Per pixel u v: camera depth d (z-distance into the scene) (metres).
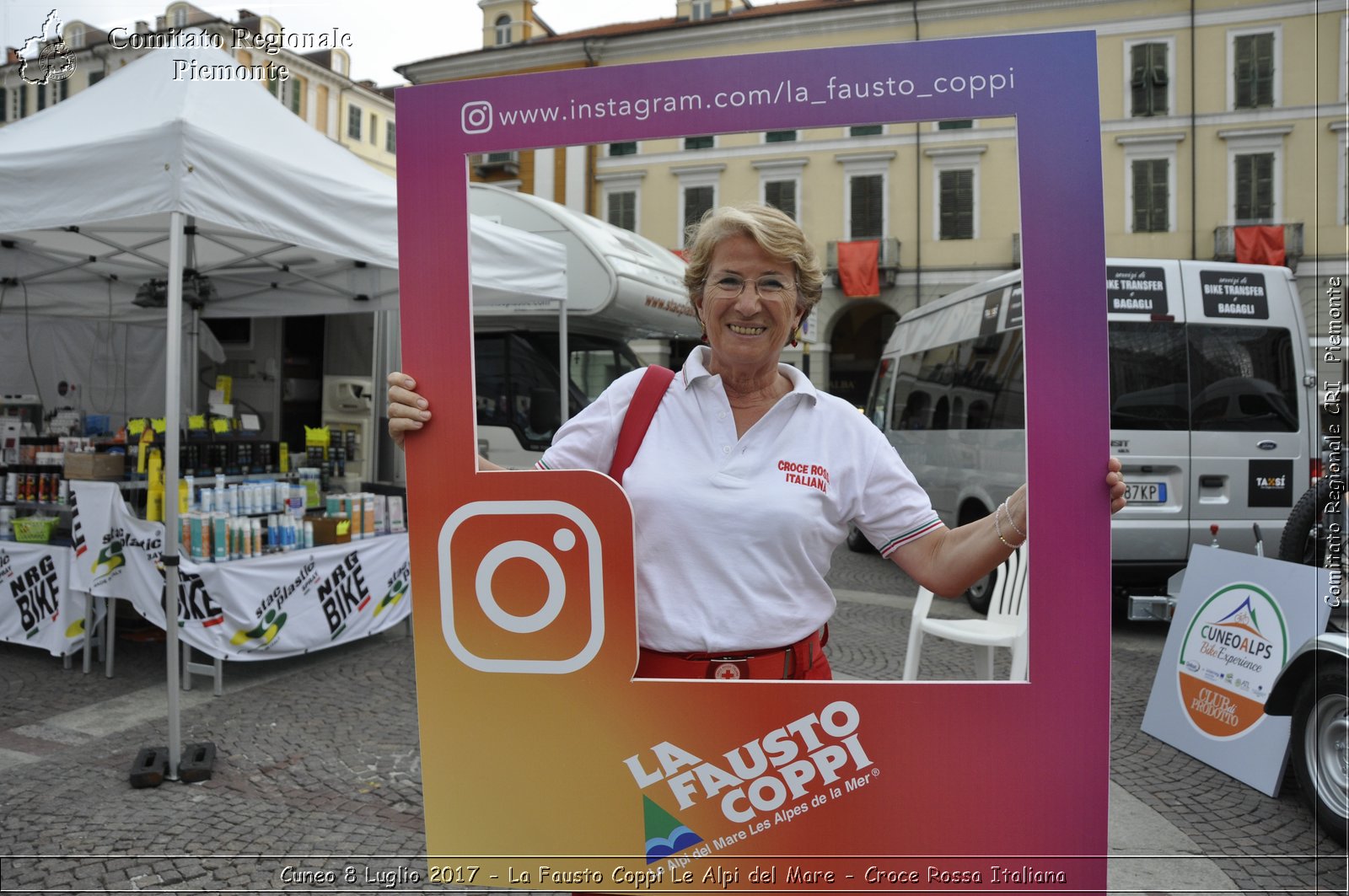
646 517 1.51
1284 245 17.73
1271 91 17.95
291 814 3.09
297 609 4.66
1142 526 5.46
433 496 1.53
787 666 1.52
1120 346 5.52
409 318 1.53
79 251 5.82
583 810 1.51
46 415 6.09
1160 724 4.01
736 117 1.46
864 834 1.46
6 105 20.17
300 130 4.55
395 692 4.45
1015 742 1.43
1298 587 3.45
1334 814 3.00
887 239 14.12
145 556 4.39
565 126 1.50
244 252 5.66
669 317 6.84
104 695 4.33
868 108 1.44
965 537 1.52
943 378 7.05
